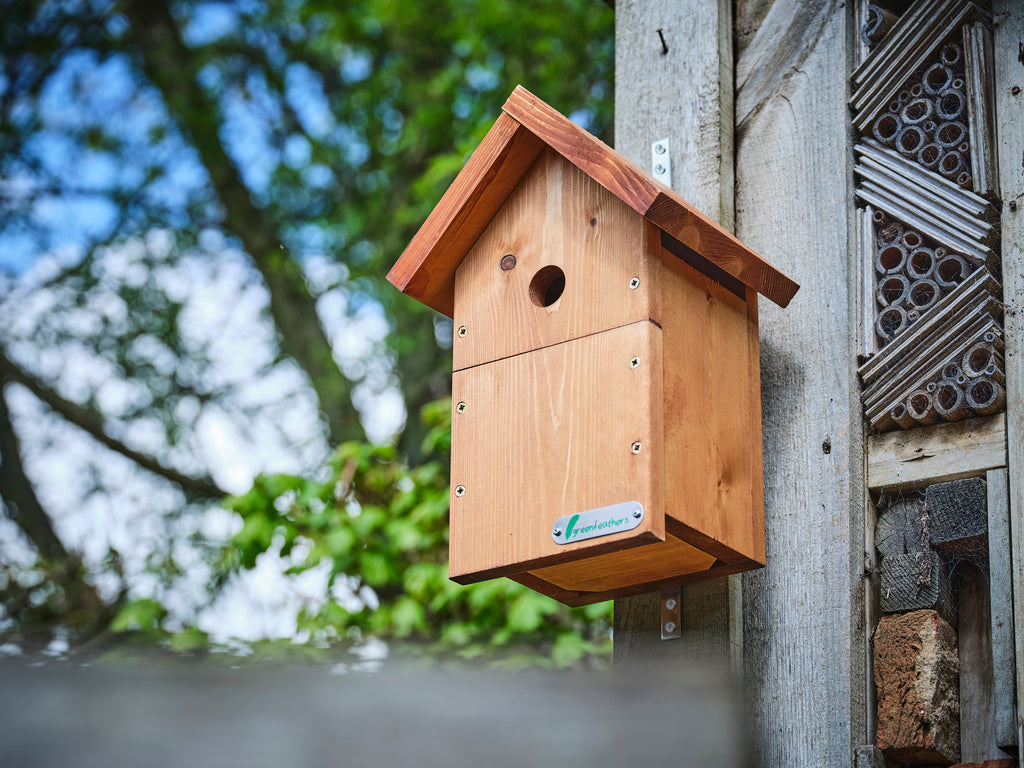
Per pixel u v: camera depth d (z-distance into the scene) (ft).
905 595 8.83
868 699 8.71
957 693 8.61
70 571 23.43
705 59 10.49
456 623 17.54
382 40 30.83
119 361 31.65
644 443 8.14
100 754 6.63
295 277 30.60
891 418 9.20
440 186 27.22
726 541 8.67
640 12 10.96
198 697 7.06
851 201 9.73
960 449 8.86
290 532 18.54
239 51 32.99
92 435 30.12
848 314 9.48
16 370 30.71
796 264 9.80
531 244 9.20
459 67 27.86
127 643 18.53
